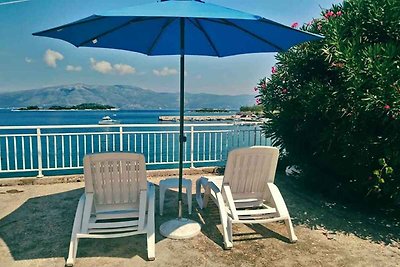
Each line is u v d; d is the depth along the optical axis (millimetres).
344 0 4117
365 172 3834
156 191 4680
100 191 2879
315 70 4258
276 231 3266
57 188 4707
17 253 2686
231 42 3482
